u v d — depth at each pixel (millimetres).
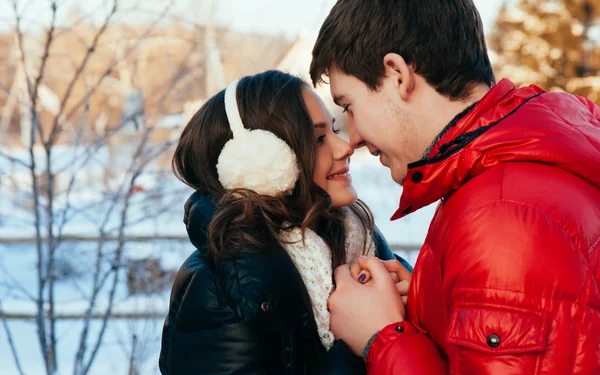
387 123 1359
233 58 4660
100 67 3963
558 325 1084
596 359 1086
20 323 4168
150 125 3104
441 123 1335
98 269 3033
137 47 3252
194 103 3334
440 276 1271
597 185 1204
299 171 1521
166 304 3441
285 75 1602
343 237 1618
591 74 14914
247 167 1450
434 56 1324
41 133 2932
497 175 1195
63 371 3398
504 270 1105
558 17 15039
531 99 1267
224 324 1391
